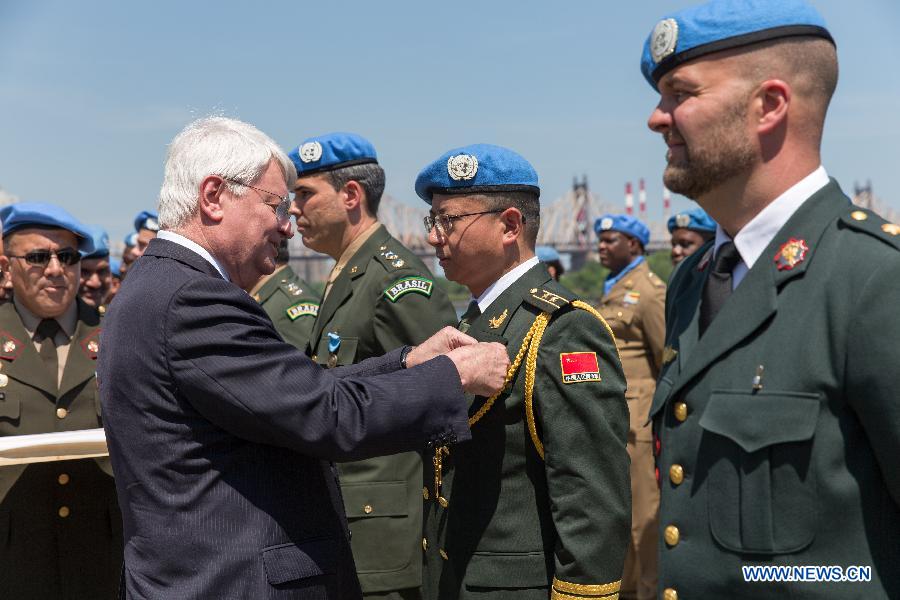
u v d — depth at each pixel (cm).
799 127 152
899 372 135
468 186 240
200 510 188
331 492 210
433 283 352
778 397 146
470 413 227
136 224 673
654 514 571
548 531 222
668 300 189
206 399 186
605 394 218
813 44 150
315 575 194
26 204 310
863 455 141
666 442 164
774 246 154
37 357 315
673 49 154
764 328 152
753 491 146
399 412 196
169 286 191
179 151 205
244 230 205
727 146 152
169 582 188
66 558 298
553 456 216
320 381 193
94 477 302
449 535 230
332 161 370
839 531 141
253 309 195
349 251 375
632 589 577
